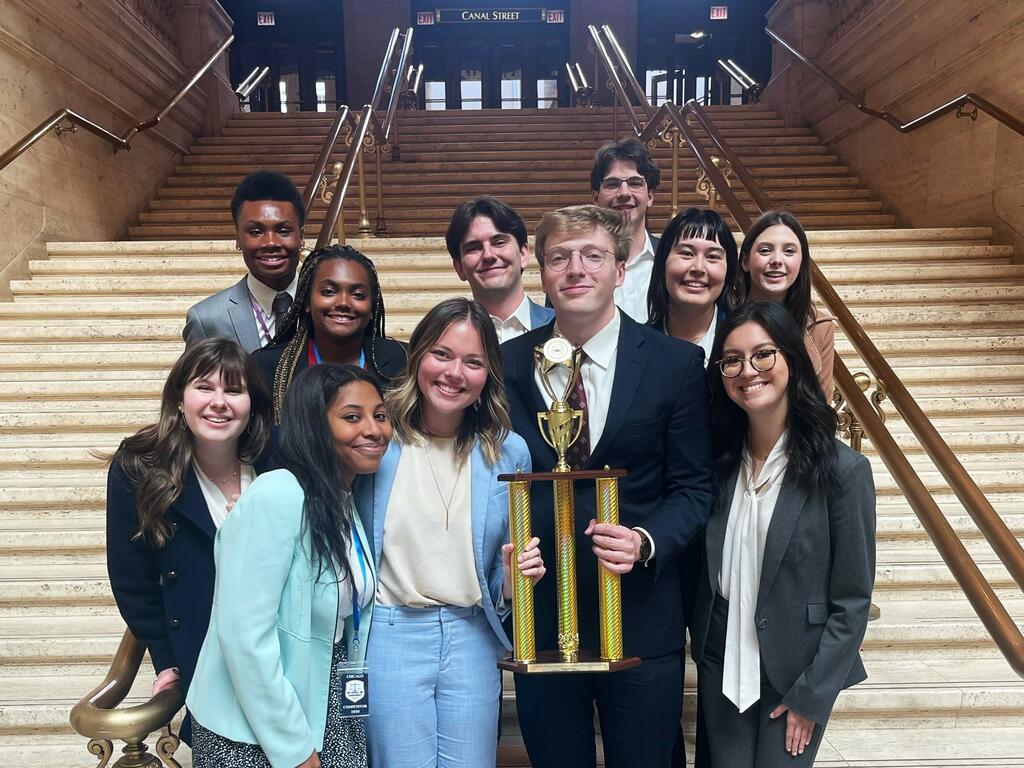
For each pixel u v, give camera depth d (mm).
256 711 1651
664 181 8664
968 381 4949
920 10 7312
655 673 2066
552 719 2150
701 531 2186
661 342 2166
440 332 1934
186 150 9562
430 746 1994
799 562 1996
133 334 5191
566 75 17500
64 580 3508
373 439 1858
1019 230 6074
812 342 2768
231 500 1975
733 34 17156
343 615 1858
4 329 5145
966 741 2908
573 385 2119
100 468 4219
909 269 5809
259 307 2824
